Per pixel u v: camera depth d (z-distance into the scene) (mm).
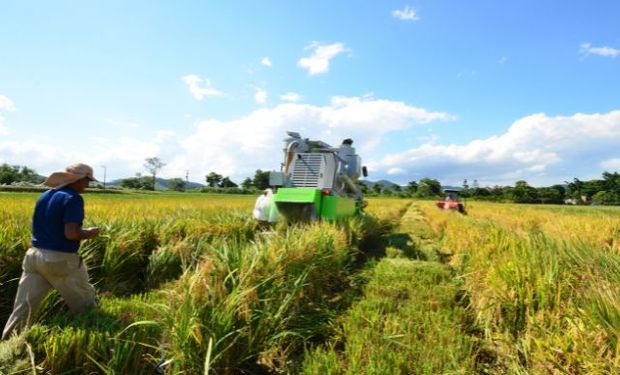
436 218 16781
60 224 3668
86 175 3895
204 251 6242
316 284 5434
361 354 3418
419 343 3594
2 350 2754
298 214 8531
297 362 3469
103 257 5949
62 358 2869
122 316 3592
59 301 4273
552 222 14641
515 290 4156
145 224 7449
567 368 2957
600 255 4137
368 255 9336
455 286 5699
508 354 3578
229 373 3246
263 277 4090
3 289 4586
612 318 2842
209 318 3230
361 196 13172
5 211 10242
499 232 7582
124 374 2998
